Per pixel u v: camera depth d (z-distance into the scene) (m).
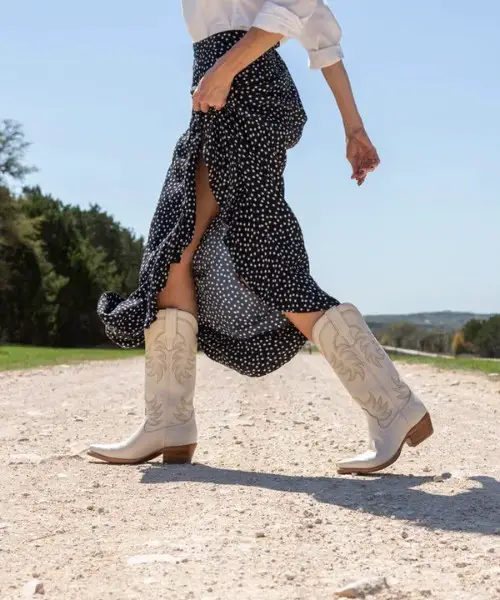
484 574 2.17
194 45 3.66
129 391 8.91
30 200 66.94
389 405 3.52
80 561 2.31
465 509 2.91
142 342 3.87
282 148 3.54
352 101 3.81
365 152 3.81
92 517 2.84
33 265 60.09
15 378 11.34
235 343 3.68
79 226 77.56
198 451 4.36
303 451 4.36
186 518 2.79
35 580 2.08
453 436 4.89
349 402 7.49
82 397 8.09
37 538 2.57
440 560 2.31
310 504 2.97
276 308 3.48
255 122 3.48
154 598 1.99
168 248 3.57
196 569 2.21
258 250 3.49
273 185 3.51
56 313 62.47
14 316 60.19
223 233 3.59
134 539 2.54
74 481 3.48
